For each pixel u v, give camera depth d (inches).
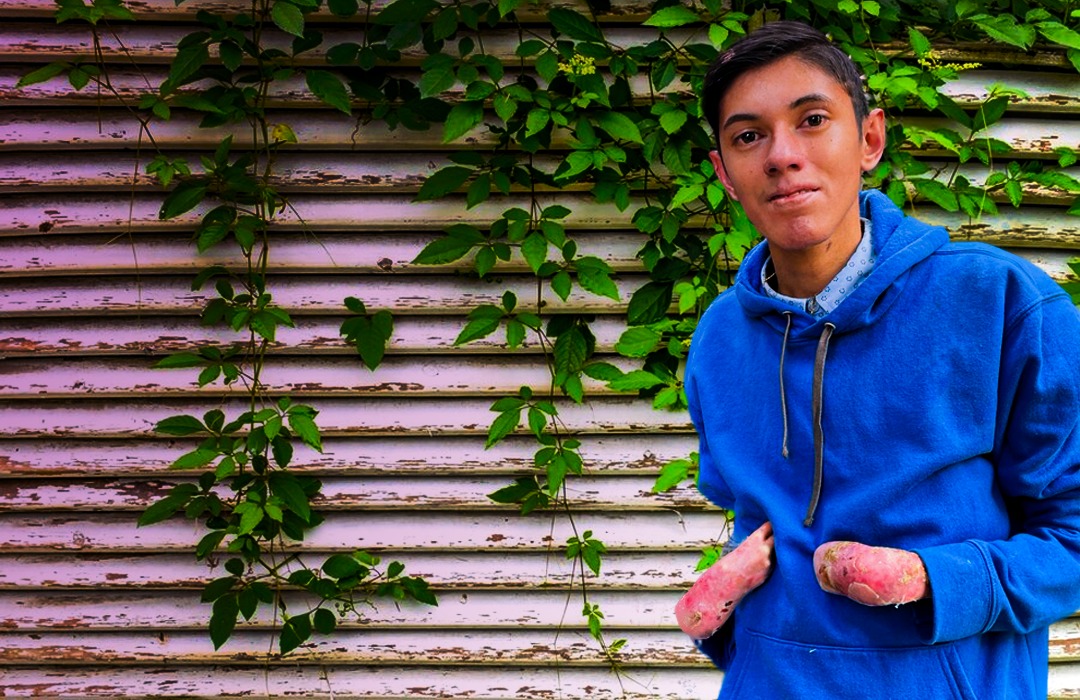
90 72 87.5
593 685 96.8
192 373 95.3
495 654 96.7
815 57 42.8
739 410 50.8
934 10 89.8
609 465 95.3
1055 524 43.6
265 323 90.0
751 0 87.9
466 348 94.6
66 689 98.3
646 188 91.7
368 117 91.9
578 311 93.9
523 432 95.5
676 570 95.8
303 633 93.9
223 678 98.0
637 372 90.0
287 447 91.7
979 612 40.4
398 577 95.7
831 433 45.0
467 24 86.4
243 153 93.0
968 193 88.7
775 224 43.9
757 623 47.6
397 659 96.9
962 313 42.8
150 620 97.3
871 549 40.7
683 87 91.1
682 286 88.2
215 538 92.5
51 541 96.8
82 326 95.3
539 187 92.9
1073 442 43.0
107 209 94.0
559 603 96.6
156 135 92.4
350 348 95.0
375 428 95.3
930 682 42.2
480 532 96.2
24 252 94.6
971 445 42.7
